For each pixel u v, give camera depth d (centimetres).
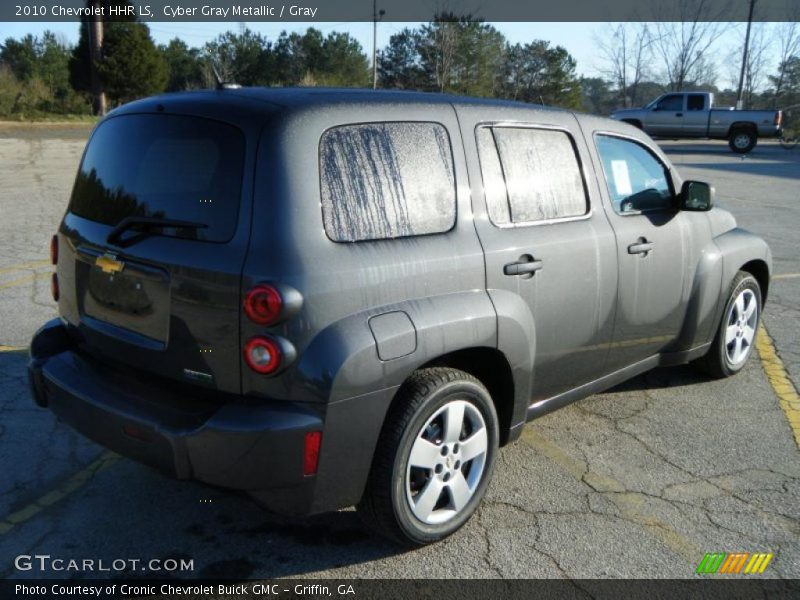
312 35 6297
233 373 271
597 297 386
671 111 2919
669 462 405
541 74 4512
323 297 266
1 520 332
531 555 318
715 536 336
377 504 296
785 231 1122
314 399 265
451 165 323
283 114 278
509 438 354
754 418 466
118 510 343
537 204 359
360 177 289
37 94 4038
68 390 304
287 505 277
